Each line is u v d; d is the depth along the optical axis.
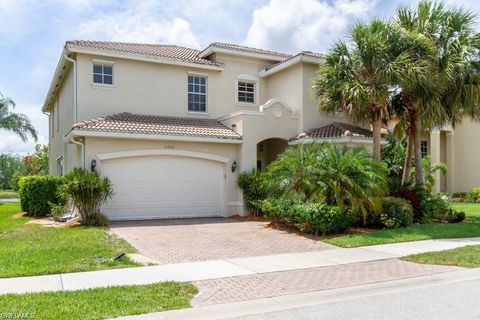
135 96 21.06
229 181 20.09
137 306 6.81
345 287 8.20
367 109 17.08
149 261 10.28
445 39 17.62
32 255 10.35
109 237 13.48
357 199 14.51
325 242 13.16
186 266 9.80
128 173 18.16
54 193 19.25
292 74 22.66
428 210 17.39
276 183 15.77
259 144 24.00
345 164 14.57
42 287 7.87
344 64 17.02
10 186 66.06
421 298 7.53
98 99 20.19
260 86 24.59
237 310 6.90
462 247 12.13
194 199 19.48
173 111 22.00
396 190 17.53
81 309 6.57
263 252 11.63
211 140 19.28
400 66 15.73
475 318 6.41
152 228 15.80
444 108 18.22
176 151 18.95
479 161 29.58
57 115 26.91
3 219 18.47
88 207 16.33
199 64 22.33
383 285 8.41
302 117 21.84
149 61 21.28
